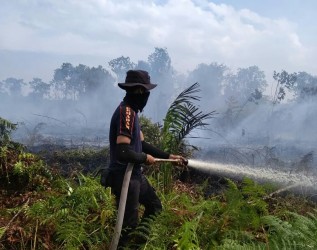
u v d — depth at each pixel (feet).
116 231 11.08
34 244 11.62
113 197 14.39
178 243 11.46
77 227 12.05
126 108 11.34
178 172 21.08
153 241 11.77
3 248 11.52
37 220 12.45
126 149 10.95
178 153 18.80
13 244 11.82
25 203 14.24
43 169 18.33
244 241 12.09
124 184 11.16
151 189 12.44
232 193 14.20
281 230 11.71
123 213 11.11
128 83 11.50
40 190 17.19
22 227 12.35
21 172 17.43
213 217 13.89
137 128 11.52
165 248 11.71
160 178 18.47
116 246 11.08
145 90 11.55
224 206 14.64
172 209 14.07
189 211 14.11
